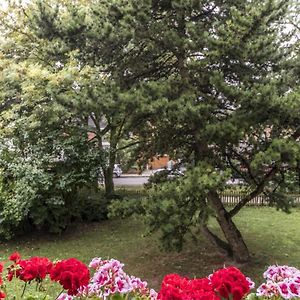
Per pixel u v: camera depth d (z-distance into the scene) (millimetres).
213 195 9898
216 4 9227
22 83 12586
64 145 13336
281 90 8820
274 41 8914
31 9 12266
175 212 8203
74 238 13281
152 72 10305
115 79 9984
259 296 3727
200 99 9125
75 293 3465
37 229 13875
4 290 4160
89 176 13445
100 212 15469
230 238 10195
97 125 15047
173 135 10312
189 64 9016
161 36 9305
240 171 10016
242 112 8586
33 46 14562
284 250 11531
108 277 3508
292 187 9805
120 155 16016
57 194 13094
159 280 9430
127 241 12766
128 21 8836
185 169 9422
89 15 9828
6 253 11617
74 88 11391
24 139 13445
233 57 8742
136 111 8688
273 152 7906
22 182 12438
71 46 9984
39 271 3785
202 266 10180
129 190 20859
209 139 8742
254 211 17547
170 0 9234
